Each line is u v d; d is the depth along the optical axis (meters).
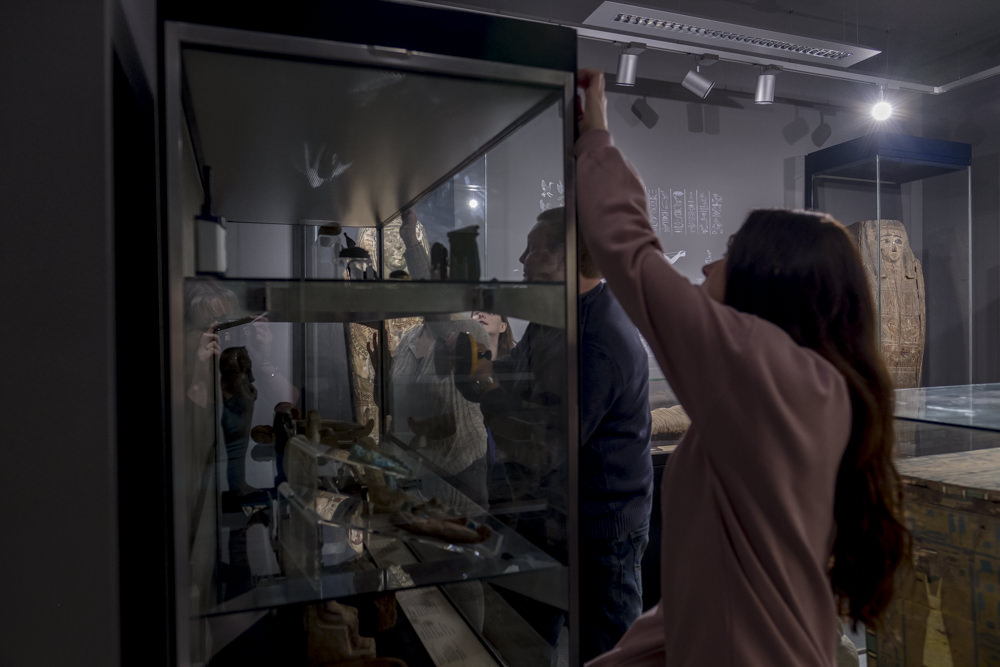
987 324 4.62
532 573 0.89
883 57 4.60
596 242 0.81
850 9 3.95
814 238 0.79
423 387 1.04
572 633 0.88
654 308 0.75
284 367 1.22
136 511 0.84
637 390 1.43
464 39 0.81
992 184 4.52
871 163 4.26
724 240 4.27
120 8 0.77
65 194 0.67
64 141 0.67
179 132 0.72
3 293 0.66
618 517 1.43
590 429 1.39
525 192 0.91
